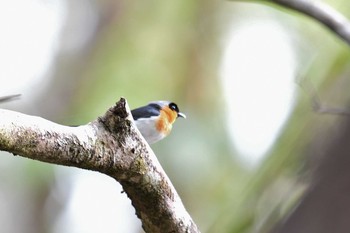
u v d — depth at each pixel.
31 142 3.12
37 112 14.92
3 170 13.56
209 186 12.27
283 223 2.45
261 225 3.91
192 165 12.15
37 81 15.11
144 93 13.82
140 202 3.75
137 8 14.75
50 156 3.22
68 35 15.41
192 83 14.10
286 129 6.74
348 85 6.21
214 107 13.84
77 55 15.24
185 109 13.76
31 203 14.66
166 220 3.79
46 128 3.18
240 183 11.94
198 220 12.09
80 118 13.91
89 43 15.20
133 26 14.69
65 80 15.07
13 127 3.05
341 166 2.33
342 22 7.32
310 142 4.08
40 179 13.91
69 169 13.91
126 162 3.48
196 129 12.70
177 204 3.78
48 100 14.99
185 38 14.34
